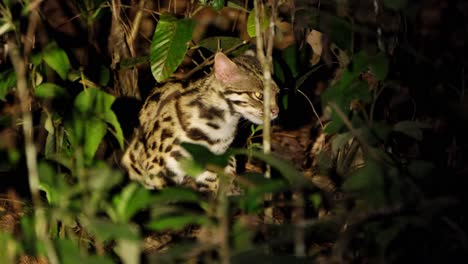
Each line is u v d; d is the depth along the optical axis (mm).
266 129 5070
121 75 7500
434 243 5098
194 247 4434
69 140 5938
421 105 6906
